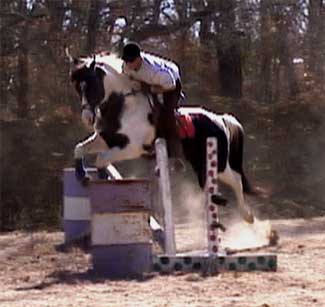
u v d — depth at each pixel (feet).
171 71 42.22
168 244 38.47
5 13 97.45
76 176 43.47
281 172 94.43
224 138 46.50
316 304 30.19
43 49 99.09
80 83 39.88
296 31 103.91
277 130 98.48
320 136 98.17
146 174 85.51
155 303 30.40
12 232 68.03
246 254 39.19
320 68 106.42
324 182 92.94
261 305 29.73
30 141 92.68
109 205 37.24
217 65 105.29
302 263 40.06
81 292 32.96
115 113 41.60
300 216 81.05
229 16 100.12
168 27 99.40
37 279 36.55
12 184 88.63
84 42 98.68
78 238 47.47
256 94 109.40
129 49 40.93
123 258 37.27
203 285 33.99
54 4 97.96
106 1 98.22
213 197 37.86
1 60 100.07
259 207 83.41
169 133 42.98
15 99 101.04
